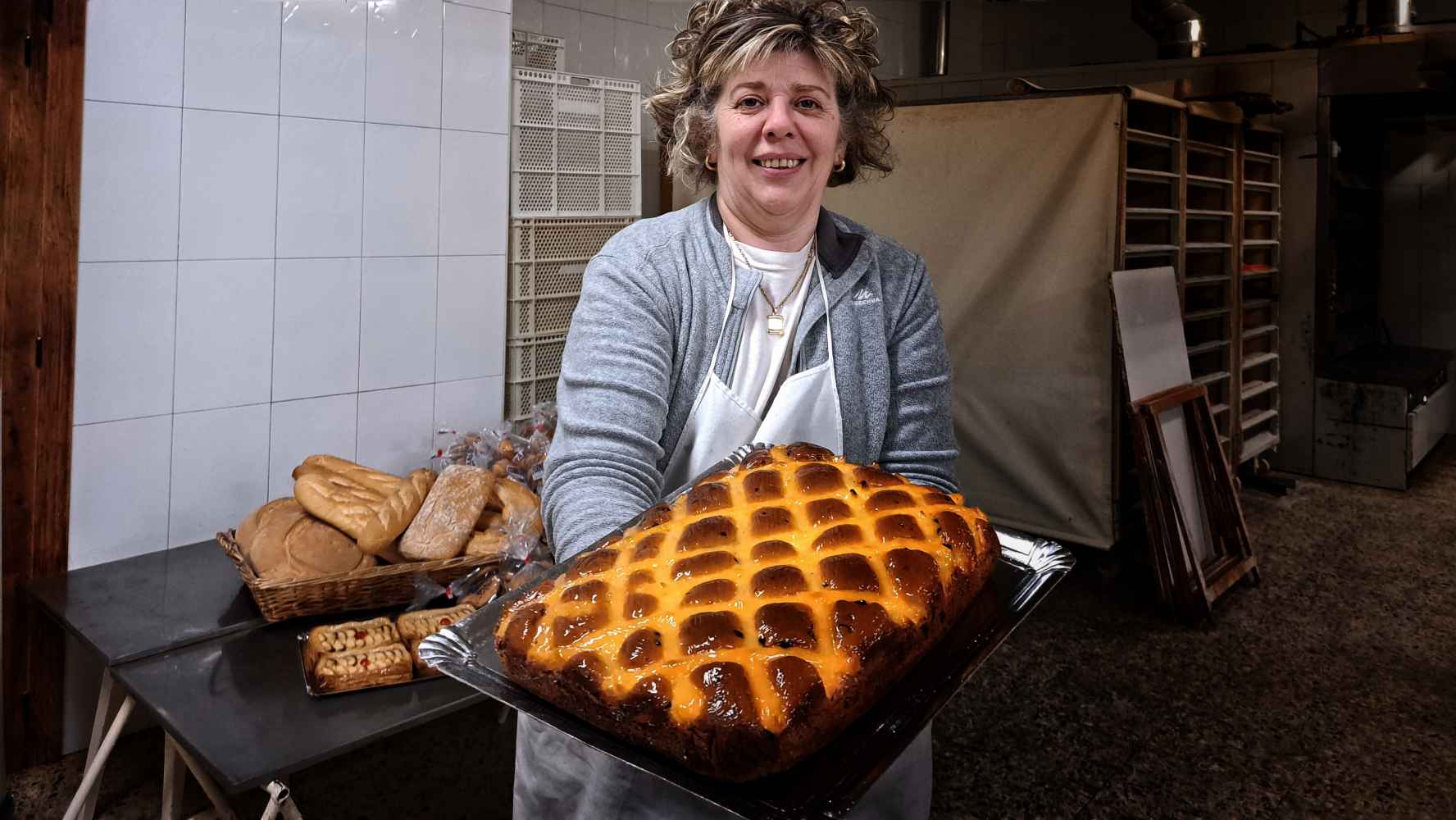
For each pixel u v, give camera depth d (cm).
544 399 296
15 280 192
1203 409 324
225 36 213
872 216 359
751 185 101
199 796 197
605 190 305
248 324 225
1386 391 421
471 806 199
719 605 70
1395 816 197
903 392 118
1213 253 391
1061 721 235
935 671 73
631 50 378
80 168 197
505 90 269
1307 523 383
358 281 244
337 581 173
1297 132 424
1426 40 388
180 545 221
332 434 244
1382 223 497
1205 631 285
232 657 163
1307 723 233
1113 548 323
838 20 98
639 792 89
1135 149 361
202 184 214
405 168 249
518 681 70
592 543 85
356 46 236
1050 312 323
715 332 106
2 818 185
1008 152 326
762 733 59
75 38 192
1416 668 261
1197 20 473
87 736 217
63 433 201
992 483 347
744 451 99
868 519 82
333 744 137
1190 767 215
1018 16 607
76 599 189
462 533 188
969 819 196
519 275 284
